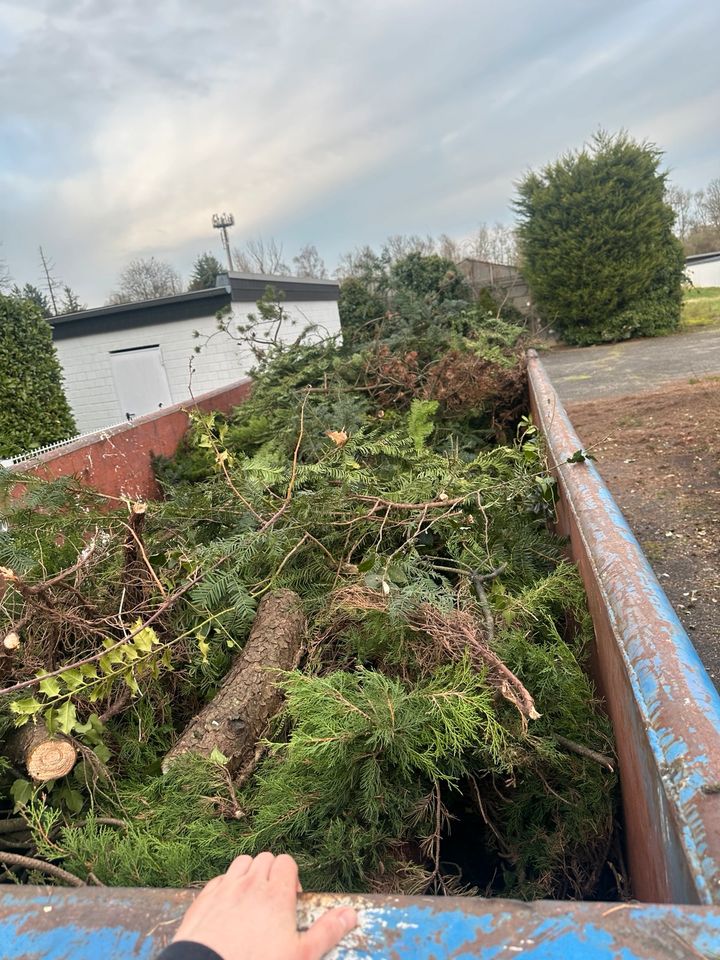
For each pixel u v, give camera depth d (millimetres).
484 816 1826
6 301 7953
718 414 6988
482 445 5301
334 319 15969
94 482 4578
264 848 1583
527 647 1972
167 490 3650
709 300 22469
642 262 15703
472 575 2439
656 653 1255
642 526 4457
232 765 1889
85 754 1856
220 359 12359
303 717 1682
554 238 16250
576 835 1757
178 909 826
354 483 3066
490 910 746
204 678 2305
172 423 6133
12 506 2863
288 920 756
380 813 1656
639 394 8891
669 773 973
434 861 1775
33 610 2148
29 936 804
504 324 7273
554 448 2980
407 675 2006
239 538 2613
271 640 2186
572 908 732
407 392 5691
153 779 1878
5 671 2041
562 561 2605
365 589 2344
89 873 1507
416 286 16375
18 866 1647
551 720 1852
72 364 13023
